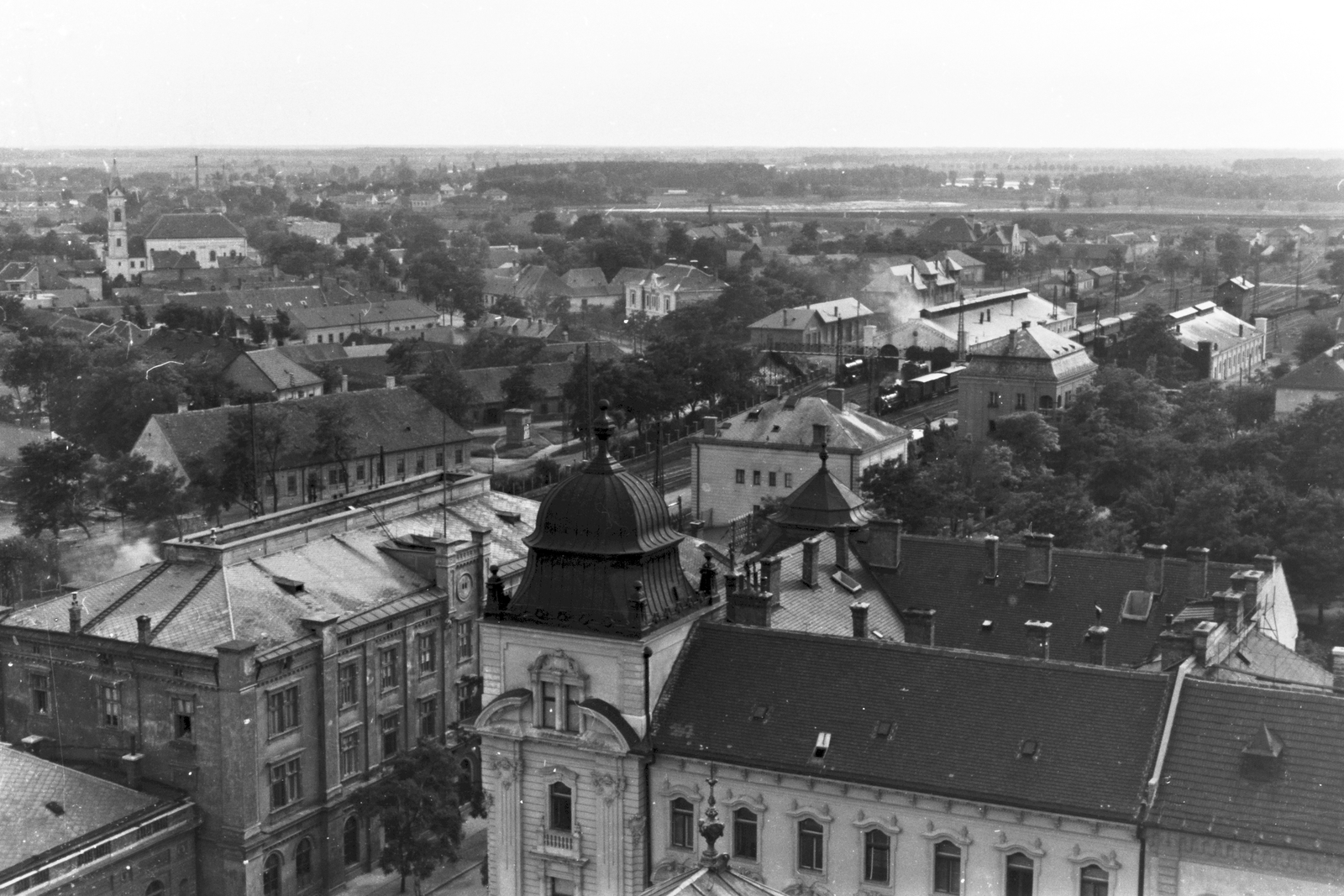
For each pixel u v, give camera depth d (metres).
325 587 130.38
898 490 184.00
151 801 115.81
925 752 89.00
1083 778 85.19
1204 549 112.06
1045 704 89.12
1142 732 86.25
